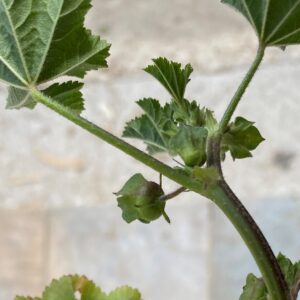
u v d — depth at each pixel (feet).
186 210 2.45
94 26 2.78
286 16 0.63
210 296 2.37
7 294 2.52
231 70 2.60
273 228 2.38
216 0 2.70
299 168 2.44
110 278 2.48
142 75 2.68
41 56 0.64
